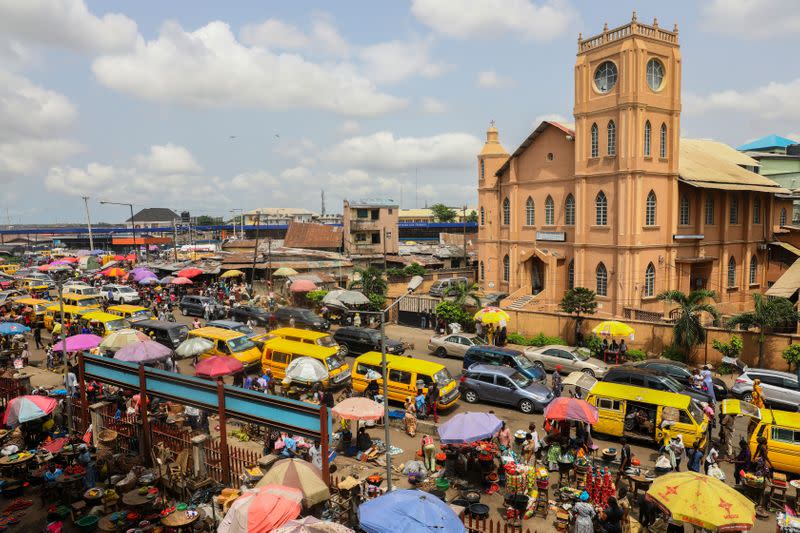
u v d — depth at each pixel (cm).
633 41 3991
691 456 1803
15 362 3017
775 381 2620
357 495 1609
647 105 4109
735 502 1238
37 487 1767
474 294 4166
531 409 2484
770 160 6762
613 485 1641
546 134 4906
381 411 1958
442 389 2445
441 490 1725
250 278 6091
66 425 2216
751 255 5147
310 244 8038
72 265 6456
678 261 4438
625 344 3441
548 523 1579
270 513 1220
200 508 1539
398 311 4672
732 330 3238
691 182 4353
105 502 1570
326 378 2359
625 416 2127
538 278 5125
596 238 4400
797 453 1805
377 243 8138
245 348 3034
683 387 2466
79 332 3497
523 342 3838
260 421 1627
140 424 1916
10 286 5728
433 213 15625
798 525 1427
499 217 5519
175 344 3272
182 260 7738
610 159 4234
